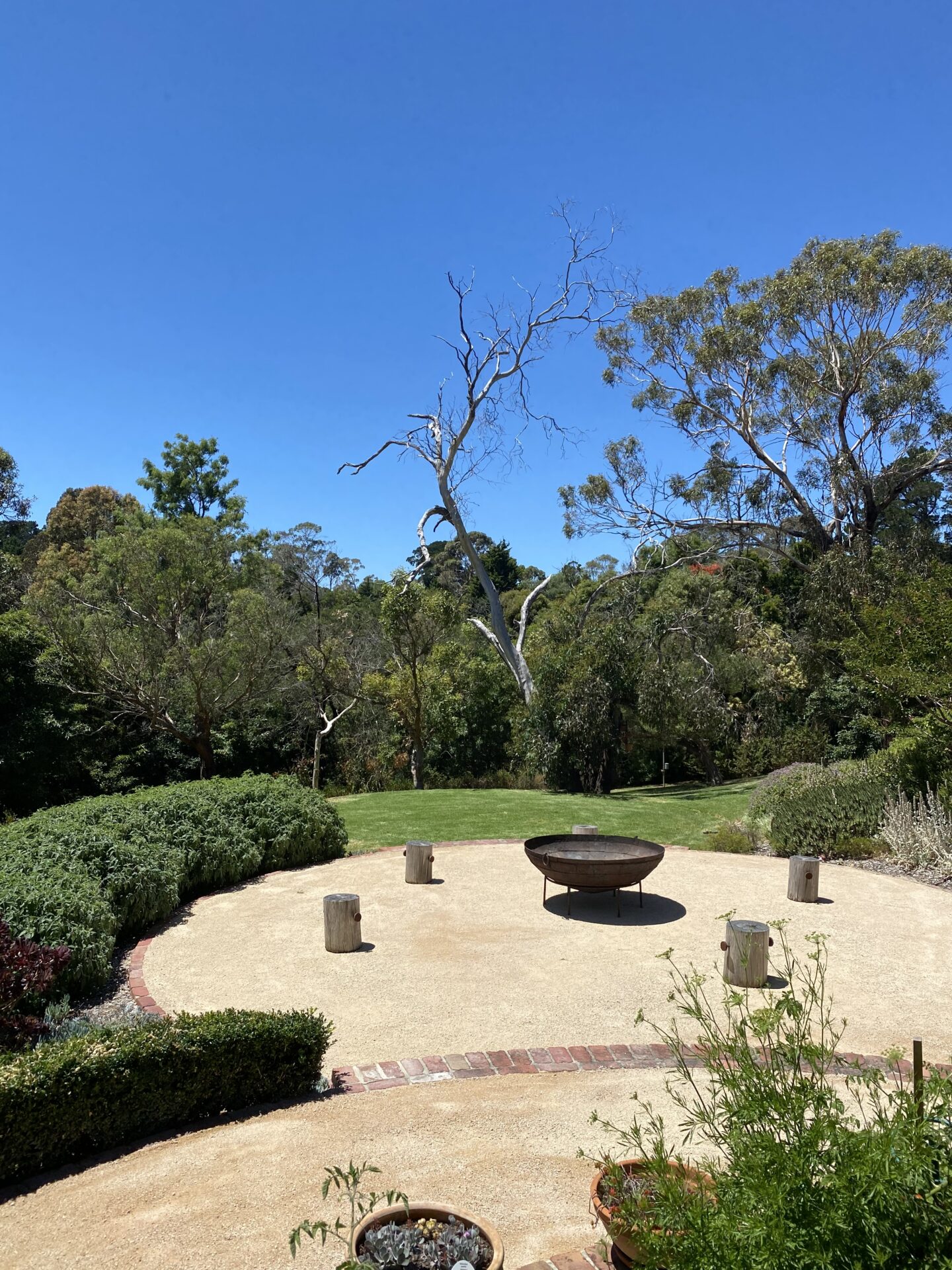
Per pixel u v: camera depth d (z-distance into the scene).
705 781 23.05
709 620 25.08
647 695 19.88
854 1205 2.04
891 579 19.94
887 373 24.22
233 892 9.55
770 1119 2.38
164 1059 4.45
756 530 28.25
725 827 12.64
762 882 9.74
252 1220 3.50
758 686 24.19
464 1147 4.09
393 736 24.83
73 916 6.51
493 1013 5.95
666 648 24.62
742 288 25.61
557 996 6.27
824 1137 2.26
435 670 22.92
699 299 25.41
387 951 7.38
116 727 22.20
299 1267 3.17
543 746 19.94
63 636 18.64
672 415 26.75
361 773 25.03
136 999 6.35
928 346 22.91
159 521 33.75
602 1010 5.99
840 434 24.58
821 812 11.21
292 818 10.84
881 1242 1.98
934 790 10.94
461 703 23.28
